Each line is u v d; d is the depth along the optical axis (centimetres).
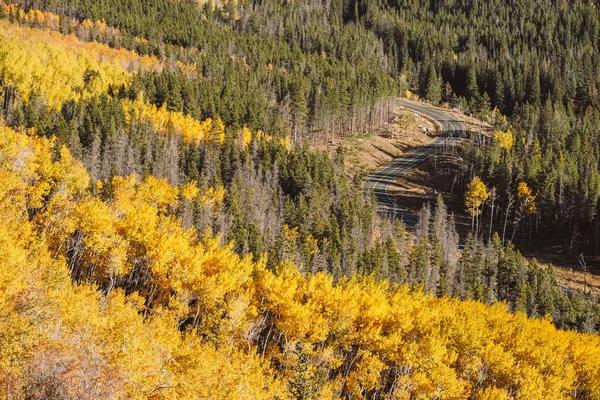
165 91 14162
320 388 4547
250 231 7969
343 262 8256
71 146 9875
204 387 3300
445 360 5625
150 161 10188
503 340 6328
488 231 11962
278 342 6016
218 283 5338
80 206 5875
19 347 2325
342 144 15262
